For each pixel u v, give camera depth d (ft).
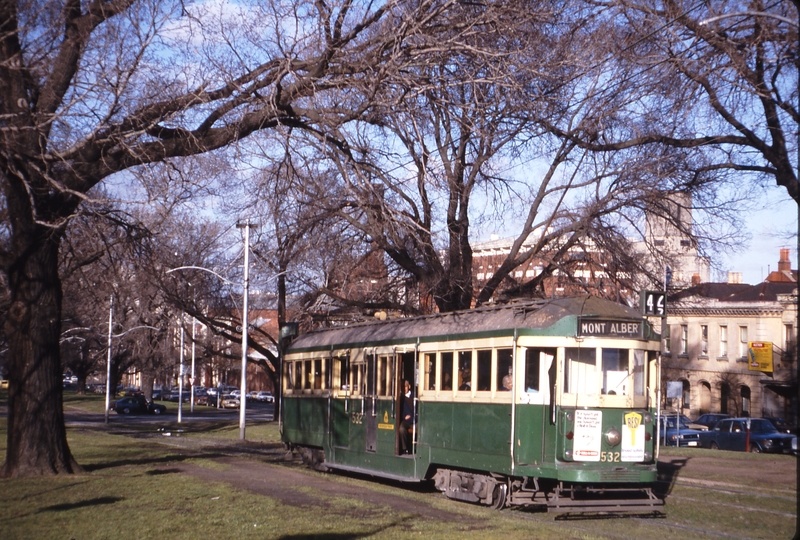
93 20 48.21
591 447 43.06
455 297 81.25
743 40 56.59
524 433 43.91
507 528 36.73
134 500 42.01
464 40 48.83
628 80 61.46
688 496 50.31
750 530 38.83
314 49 50.19
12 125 45.29
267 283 116.37
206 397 261.44
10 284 52.60
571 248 86.63
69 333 158.10
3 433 106.11
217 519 36.63
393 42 47.57
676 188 73.31
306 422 69.92
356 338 62.49
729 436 108.68
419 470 52.54
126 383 410.72
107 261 71.00
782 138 56.65
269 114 49.08
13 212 50.67
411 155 50.83
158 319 152.87
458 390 49.32
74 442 91.35
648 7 59.26
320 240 75.87
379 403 57.77
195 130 51.01
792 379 153.99
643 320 45.03
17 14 47.03
